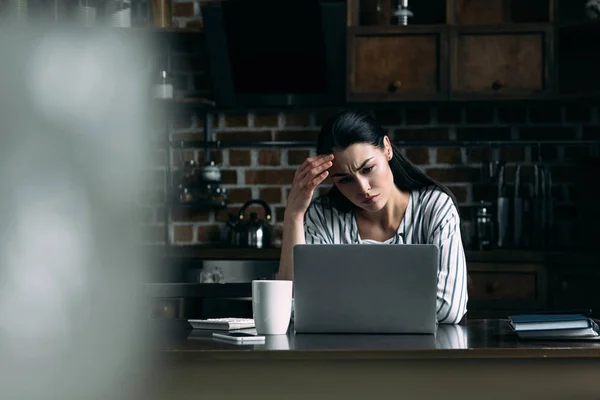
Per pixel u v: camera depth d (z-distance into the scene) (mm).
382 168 2480
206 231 4488
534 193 4152
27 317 1490
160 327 2061
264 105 4336
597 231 3998
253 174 4488
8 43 1592
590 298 3777
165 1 4359
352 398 1593
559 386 1603
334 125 2467
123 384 1556
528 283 3861
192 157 4520
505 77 4066
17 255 1508
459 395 1596
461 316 2275
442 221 2479
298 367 1592
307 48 4184
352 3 4250
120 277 1630
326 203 2660
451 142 4383
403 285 1893
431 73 4105
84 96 1632
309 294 1911
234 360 1586
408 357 1587
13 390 1468
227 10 4160
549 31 4047
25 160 1560
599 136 4344
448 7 4176
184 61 4531
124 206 1643
